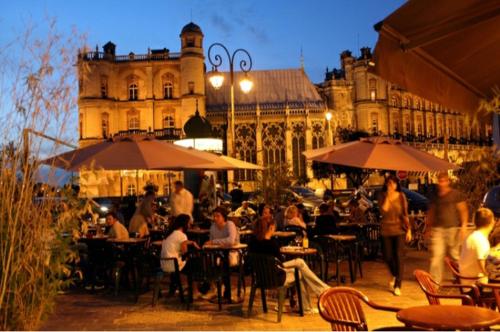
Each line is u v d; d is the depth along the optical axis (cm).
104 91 8694
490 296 834
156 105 8800
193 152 1470
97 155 1324
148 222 1758
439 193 1225
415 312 557
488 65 734
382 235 1316
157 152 1359
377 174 8888
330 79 10419
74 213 720
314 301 1236
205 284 1310
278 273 1052
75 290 1436
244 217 2250
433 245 1223
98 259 1414
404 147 1391
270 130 9062
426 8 587
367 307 1142
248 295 1331
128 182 7425
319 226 1562
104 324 1045
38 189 700
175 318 1095
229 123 8962
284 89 9469
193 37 8575
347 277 1573
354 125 10000
